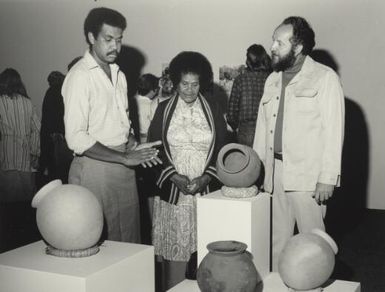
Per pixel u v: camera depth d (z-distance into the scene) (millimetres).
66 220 2164
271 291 2564
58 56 7465
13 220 5445
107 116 3043
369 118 6062
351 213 6129
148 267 2373
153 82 5211
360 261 4438
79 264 2137
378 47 5910
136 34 6879
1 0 7590
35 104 7625
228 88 6527
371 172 6152
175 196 3250
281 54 3041
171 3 6664
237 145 2805
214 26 6520
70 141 2918
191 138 3244
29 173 5781
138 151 2980
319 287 2414
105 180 3025
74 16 7289
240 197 2732
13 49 7676
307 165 3086
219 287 2133
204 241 2748
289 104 3111
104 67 3090
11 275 2127
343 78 6066
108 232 3072
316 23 6074
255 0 6289
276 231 3260
